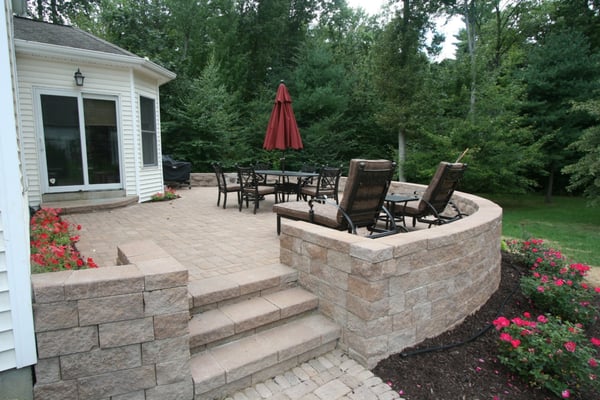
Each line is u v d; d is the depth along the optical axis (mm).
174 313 1912
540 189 14969
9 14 2924
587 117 11578
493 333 3018
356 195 3252
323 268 2752
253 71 17906
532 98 12320
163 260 2057
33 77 6027
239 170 6223
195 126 12992
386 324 2492
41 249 2549
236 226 5055
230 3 17031
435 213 4297
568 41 12117
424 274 2686
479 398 2262
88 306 1723
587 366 2340
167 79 8156
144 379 1886
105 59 6531
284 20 18094
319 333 2549
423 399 2211
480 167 10102
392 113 12023
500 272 4090
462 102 11391
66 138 6492
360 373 2398
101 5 16406
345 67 17672
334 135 15133
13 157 1599
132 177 7281
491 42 16328
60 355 1710
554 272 4016
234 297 2682
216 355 2252
